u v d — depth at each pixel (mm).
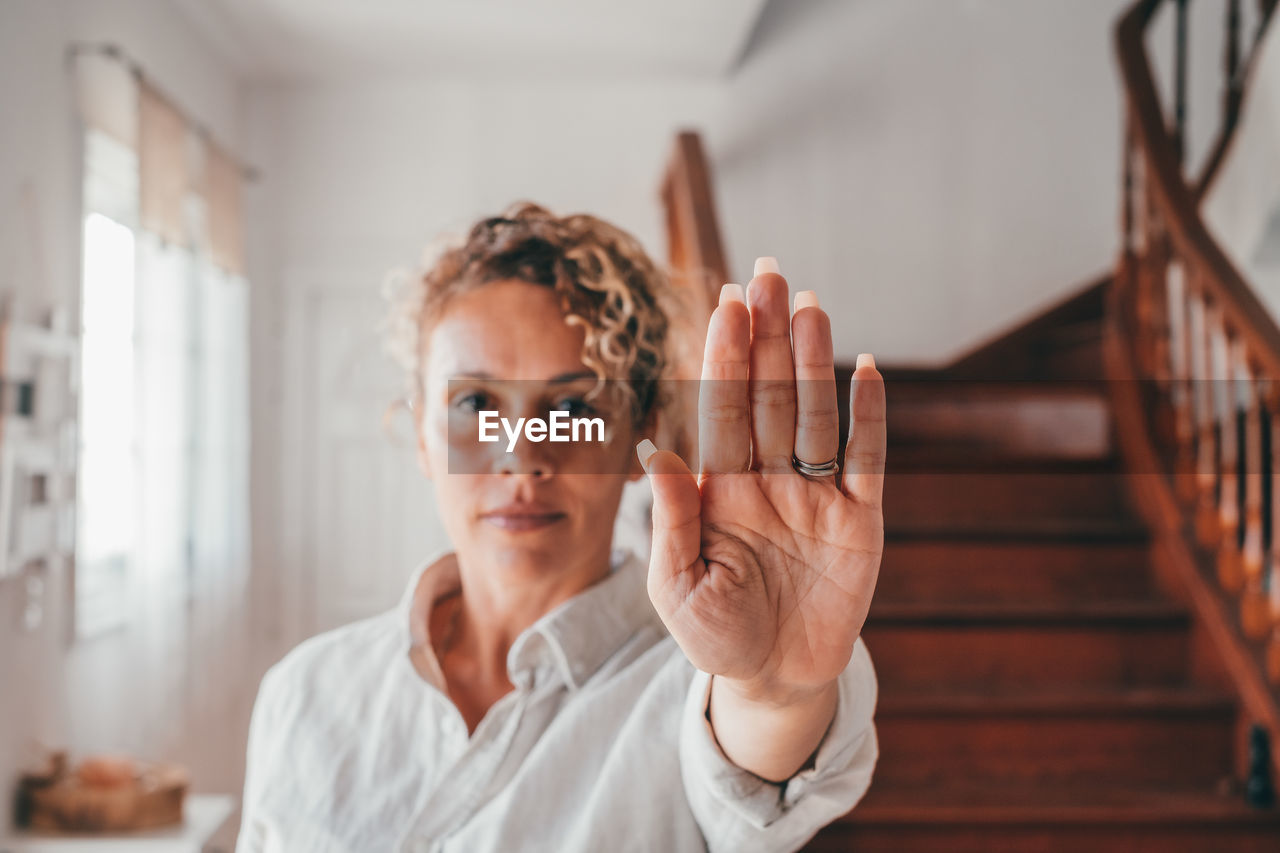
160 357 3498
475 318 828
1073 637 2811
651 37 4199
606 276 826
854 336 4723
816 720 720
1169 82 4348
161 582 3428
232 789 4043
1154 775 2570
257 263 4430
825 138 4750
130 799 2455
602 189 4578
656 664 824
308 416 4375
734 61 4492
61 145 2709
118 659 3080
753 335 674
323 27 4004
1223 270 2576
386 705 850
